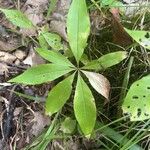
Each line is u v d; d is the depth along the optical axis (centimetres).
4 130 30
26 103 31
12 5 36
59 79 32
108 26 35
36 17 36
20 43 34
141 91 27
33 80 27
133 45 32
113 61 29
